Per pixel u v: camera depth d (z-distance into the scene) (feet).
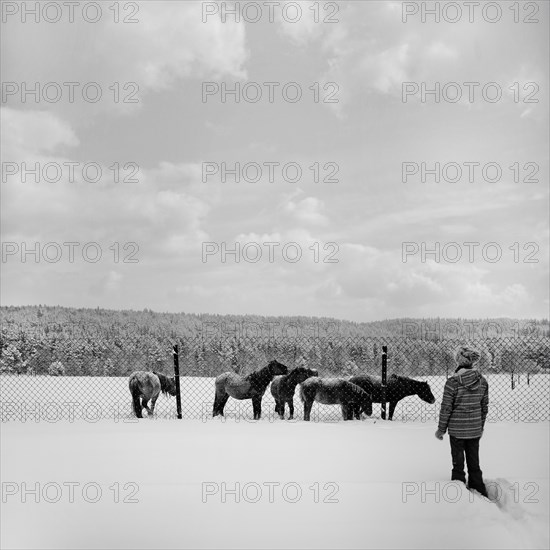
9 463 23.93
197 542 15.65
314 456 24.99
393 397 39.68
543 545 15.98
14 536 16.08
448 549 15.24
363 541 15.66
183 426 34.22
